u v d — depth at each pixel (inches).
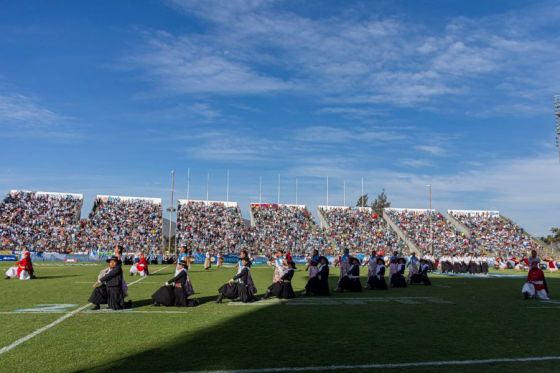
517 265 1958.7
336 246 2486.5
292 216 2864.2
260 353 319.3
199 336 374.9
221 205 2851.9
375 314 508.1
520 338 378.3
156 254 2092.8
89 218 2476.6
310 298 675.4
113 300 523.5
